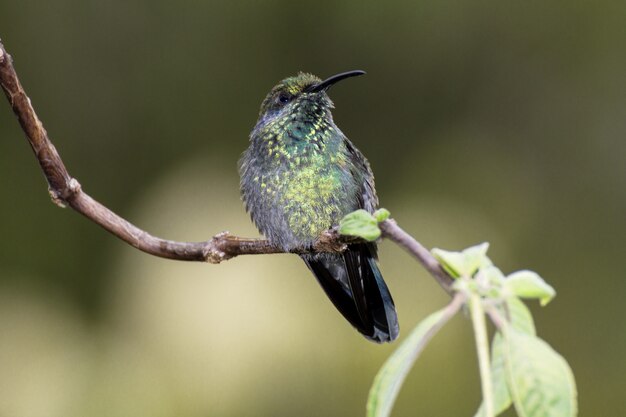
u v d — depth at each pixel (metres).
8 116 12.71
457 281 2.06
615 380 12.34
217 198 12.36
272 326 10.84
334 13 12.90
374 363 10.78
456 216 12.70
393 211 12.80
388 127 13.23
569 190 13.20
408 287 11.05
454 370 11.16
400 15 12.77
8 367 11.13
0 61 3.44
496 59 13.20
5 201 12.40
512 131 13.27
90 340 11.33
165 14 13.19
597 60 13.20
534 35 13.09
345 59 13.13
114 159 12.98
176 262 11.28
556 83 13.30
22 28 13.05
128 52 13.19
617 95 13.21
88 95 13.12
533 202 13.07
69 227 12.27
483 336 1.93
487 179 13.02
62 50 13.09
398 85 13.21
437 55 13.13
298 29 13.02
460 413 10.95
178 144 13.09
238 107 13.11
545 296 2.06
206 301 10.95
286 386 10.68
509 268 12.58
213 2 13.03
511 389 1.87
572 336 12.62
